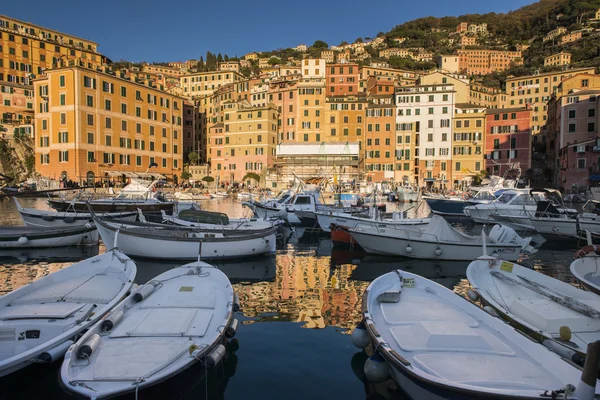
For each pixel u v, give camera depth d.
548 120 96.25
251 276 16.91
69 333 8.04
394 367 7.09
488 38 194.75
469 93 113.69
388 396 7.69
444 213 43.06
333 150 85.19
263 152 89.25
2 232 22.16
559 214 27.75
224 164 93.56
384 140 90.38
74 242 22.92
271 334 10.59
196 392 7.53
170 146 87.88
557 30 167.12
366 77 128.00
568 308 9.97
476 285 11.17
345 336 10.50
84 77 69.00
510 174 84.75
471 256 19.14
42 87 71.00
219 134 96.25
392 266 18.81
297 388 8.00
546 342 8.18
